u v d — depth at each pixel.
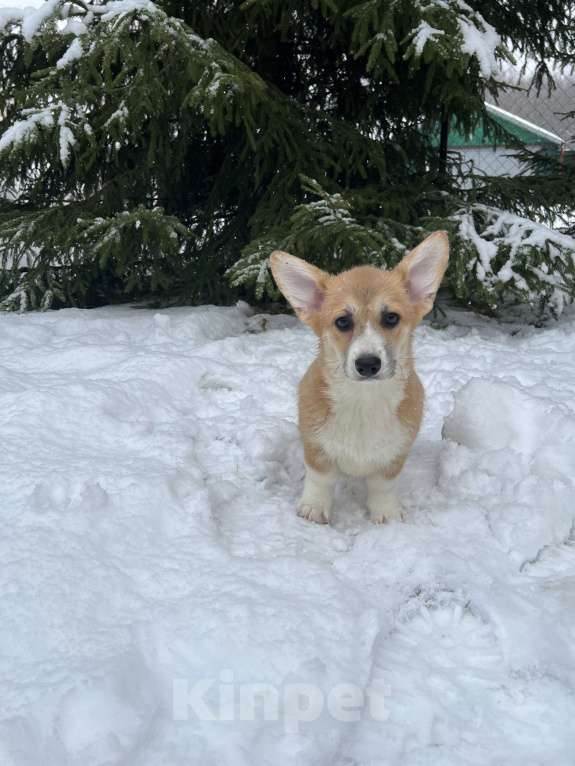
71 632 0.71
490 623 0.78
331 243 1.69
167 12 1.90
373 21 1.62
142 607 0.75
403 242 1.79
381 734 0.65
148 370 1.37
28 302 1.98
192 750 0.62
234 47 1.90
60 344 1.56
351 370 0.87
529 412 1.12
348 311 0.91
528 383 1.36
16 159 1.87
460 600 0.81
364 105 2.12
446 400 1.32
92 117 1.82
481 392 1.15
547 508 0.96
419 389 0.98
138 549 0.84
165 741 0.63
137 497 0.91
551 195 2.09
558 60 2.37
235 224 2.09
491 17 2.07
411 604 0.81
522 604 0.79
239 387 1.38
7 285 2.08
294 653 0.70
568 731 0.66
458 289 1.69
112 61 1.58
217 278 2.09
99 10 1.69
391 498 0.99
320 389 0.94
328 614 0.75
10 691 0.65
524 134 4.32
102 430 1.12
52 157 1.86
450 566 0.84
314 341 1.66
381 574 0.84
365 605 0.78
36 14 1.71
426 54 1.57
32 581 0.76
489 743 0.65
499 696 0.70
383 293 0.91
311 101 2.17
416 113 2.09
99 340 1.60
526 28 2.19
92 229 1.72
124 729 0.62
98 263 2.00
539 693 0.70
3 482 0.94
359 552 0.89
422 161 2.19
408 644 0.76
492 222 1.85
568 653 0.74
